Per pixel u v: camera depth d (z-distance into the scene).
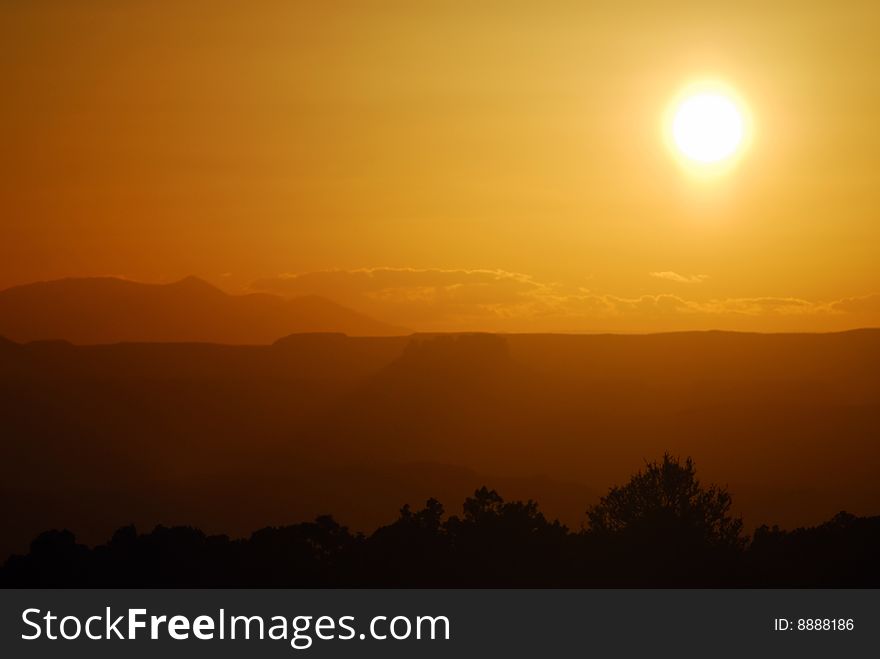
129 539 98.12
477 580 91.06
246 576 91.56
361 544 99.44
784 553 95.50
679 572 90.25
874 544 93.19
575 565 92.62
